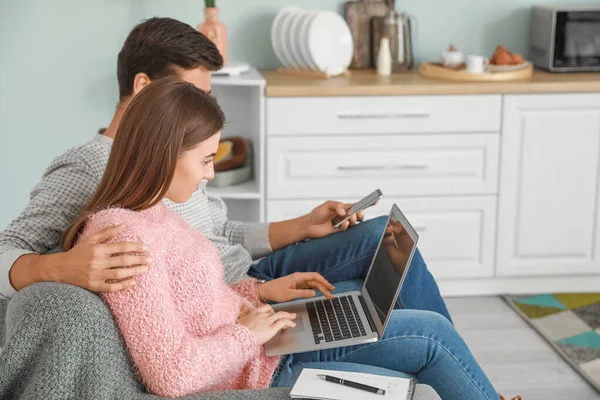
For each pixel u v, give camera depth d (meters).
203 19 3.60
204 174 1.62
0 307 1.80
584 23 3.49
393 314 1.89
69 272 1.46
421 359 1.84
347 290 2.27
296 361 1.91
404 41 3.58
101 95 3.62
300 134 3.29
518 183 3.42
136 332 1.45
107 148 1.94
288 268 2.40
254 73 3.44
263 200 3.35
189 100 1.57
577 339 3.07
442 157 3.36
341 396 1.45
